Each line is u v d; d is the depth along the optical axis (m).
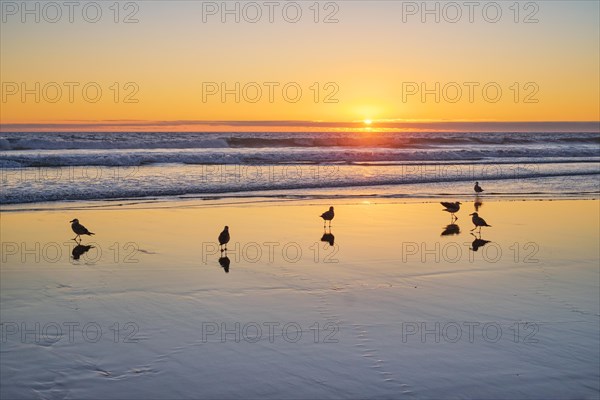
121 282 12.23
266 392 7.71
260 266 13.64
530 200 25.16
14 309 10.56
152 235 16.81
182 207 21.81
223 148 50.91
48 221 18.61
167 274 12.86
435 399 7.57
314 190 27.16
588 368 8.48
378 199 24.67
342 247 15.64
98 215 19.80
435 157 44.78
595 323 10.23
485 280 12.77
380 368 8.41
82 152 41.91
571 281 12.80
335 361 8.61
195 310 10.66
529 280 12.82
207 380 8.01
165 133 88.31
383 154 43.16
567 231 18.45
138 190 25.31
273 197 24.77
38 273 12.78
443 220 20.03
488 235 17.58
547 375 8.24
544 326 10.05
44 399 7.46
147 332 9.59
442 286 12.29
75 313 10.41
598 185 30.39
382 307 10.93
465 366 8.49
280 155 40.59
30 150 43.78
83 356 8.66
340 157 42.31
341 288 12.05
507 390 7.82
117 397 7.54
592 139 70.75
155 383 7.91
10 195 23.11
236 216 20.09
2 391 7.61
